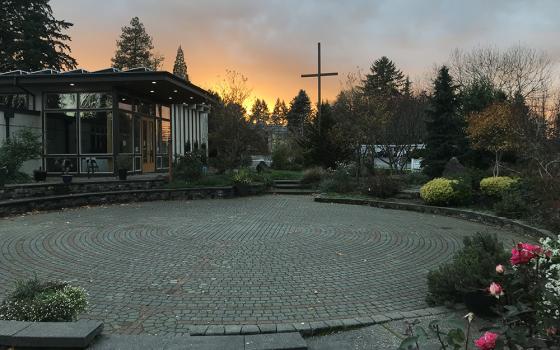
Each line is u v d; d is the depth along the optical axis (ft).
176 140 82.94
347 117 74.28
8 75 54.54
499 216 34.96
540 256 10.34
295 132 106.52
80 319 14.29
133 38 169.07
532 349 8.72
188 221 35.09
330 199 50.44
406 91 115.14
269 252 24.13
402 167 79.05
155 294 16.93
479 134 52.34
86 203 45.24
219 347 11.60
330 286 18.15
